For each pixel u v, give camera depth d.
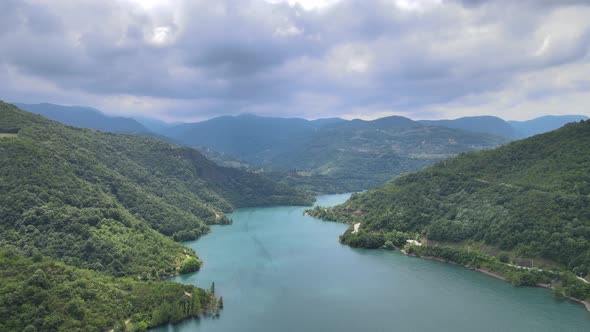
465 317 143.50
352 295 165.88
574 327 134.25
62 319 121.25
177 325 138.88
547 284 166.38
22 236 161.50
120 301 139.25
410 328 135.62
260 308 153.50
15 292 121.19
